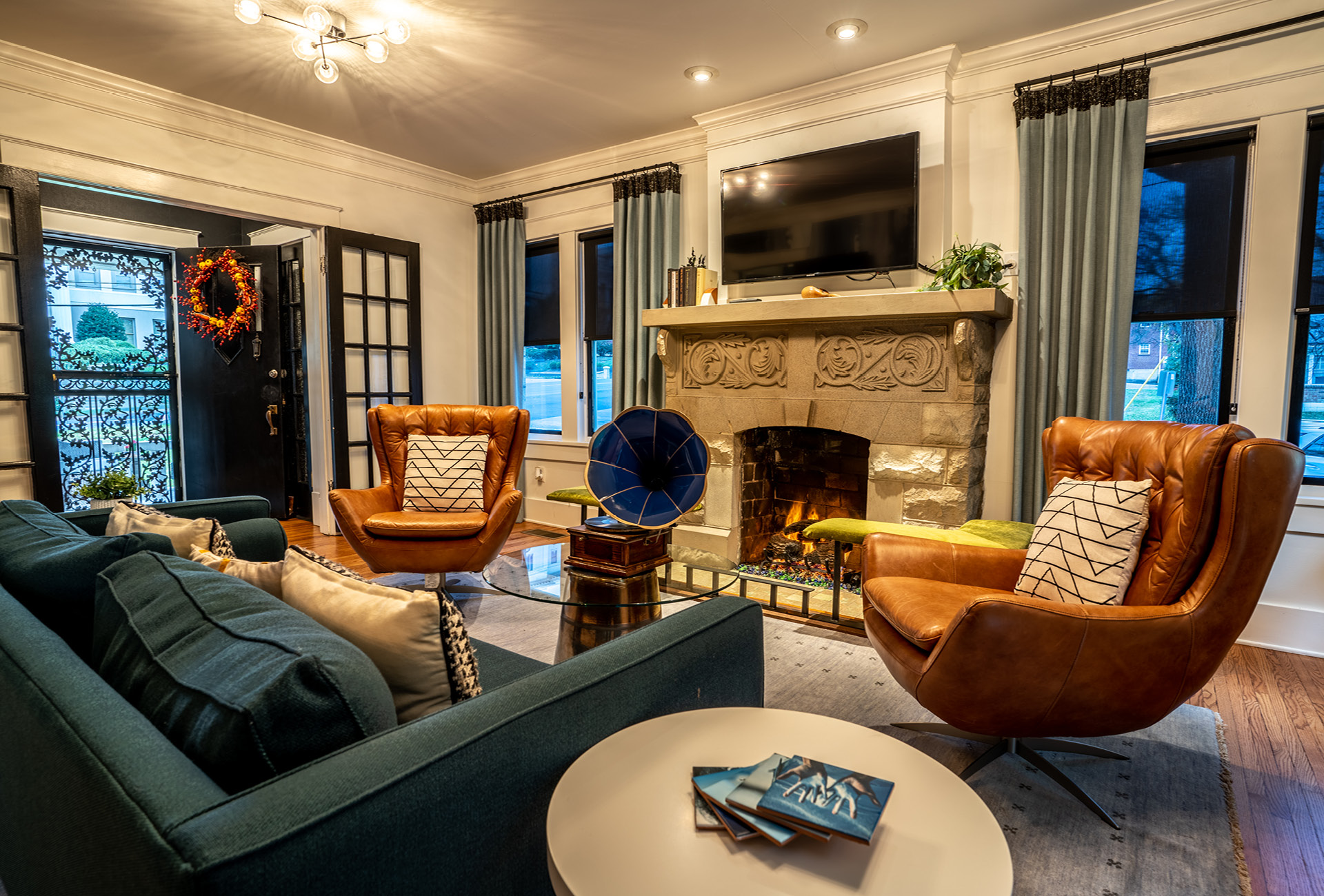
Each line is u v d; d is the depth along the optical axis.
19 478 3.29
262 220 4.30
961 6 2.89
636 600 2.03
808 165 3.66
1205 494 1.64
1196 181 3.00
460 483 3.46
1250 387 2.86
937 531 2.82
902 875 0.76
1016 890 1.45
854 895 0.72
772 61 3.39
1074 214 3.08
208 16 2.95
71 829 0.78
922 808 0.89
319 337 4.76
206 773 0.78
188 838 0.63
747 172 3.88
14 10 2.89
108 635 1.10
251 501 2.67
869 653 2.75
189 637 0.96
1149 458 1.92
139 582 1.14
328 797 0.71
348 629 1.05
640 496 2.13
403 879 0.77
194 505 2.54
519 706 0.95
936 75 3.34
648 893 0.72
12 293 3.26
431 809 0.80
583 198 4.90
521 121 4.20
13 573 1.36
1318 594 2.78
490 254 5.30
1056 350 3.18
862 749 1.04
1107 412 3.01
